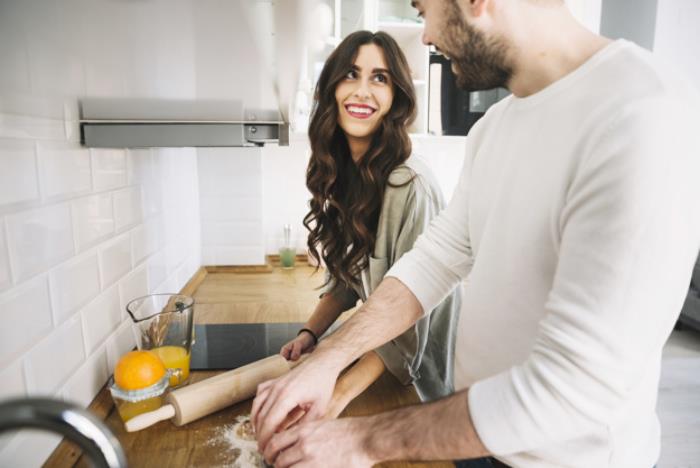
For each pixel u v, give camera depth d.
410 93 1.05
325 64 1.09
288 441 0.61
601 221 0.48
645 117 0.48
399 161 1.06
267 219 2.22
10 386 0.62
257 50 0.50
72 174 0.81
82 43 0.49
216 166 1.88
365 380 0.87
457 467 0.88
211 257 1.95
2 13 0.45
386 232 1.02
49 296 0.72
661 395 2.43
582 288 0.49
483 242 0.74
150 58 0.54
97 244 0.91
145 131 0.90
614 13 3.20
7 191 0.62
